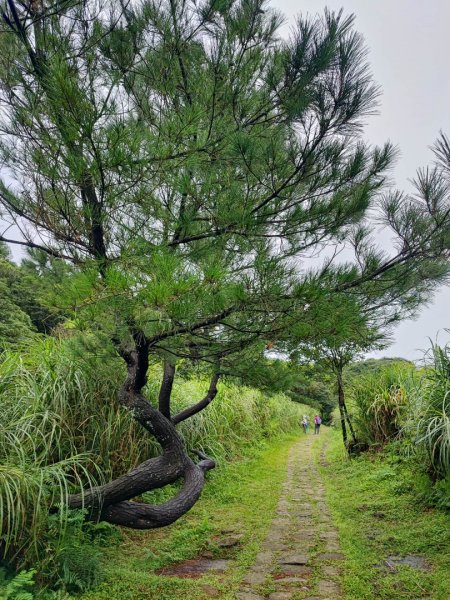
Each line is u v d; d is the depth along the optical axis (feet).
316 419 69.87
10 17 10.25
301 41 9.75
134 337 11.95
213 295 9.46
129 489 13.11
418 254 11.98
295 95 10.59
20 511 10.45
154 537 15.90
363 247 12.68
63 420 14.80
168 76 12.48
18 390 14.60
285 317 11.12
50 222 12.11
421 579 11.41
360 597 10.65
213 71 11.92
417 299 14.90
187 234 11.73
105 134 10.02
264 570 12.71
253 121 12.39
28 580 8.92
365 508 18.34
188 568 13.21
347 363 29.45
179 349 13.08
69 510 11.85
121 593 10.80
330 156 10.72
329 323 10.85
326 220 11.58
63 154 10.39
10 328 36.68
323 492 22.62
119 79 11.41
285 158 10.84
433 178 11.10
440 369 17.44
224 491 22.18
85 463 15.19
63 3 10.57
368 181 11.82
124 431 17.17
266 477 26.66
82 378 16.51
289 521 17.63
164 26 11.87
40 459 12.84
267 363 14.87
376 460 25.11
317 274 10.39
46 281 12.04
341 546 14.38
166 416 15.53
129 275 9.63
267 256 10.91
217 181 11.69
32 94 10.64
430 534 14.52
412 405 18.16
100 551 13.73
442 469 16.28
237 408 35.37
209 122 11.86
